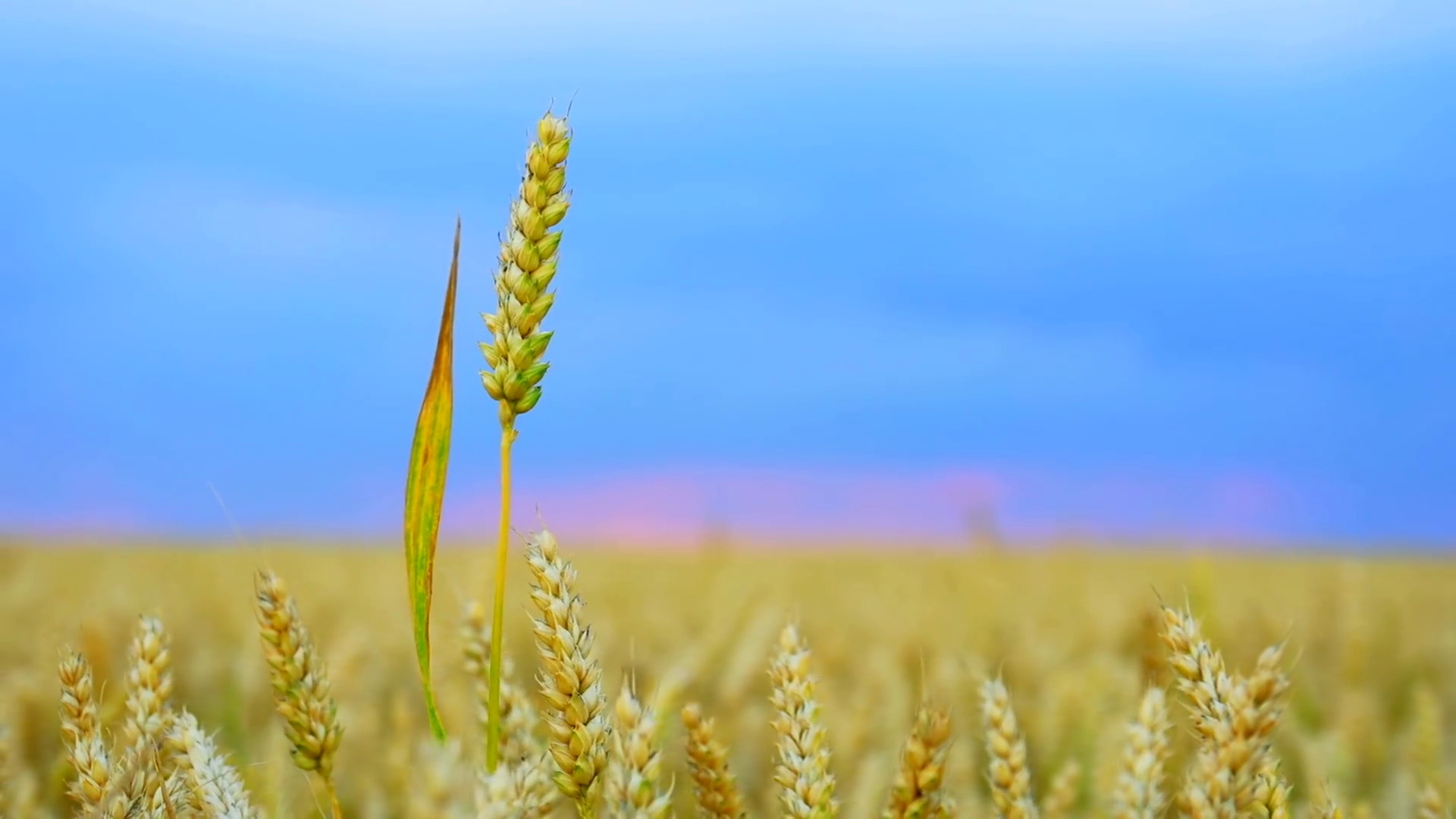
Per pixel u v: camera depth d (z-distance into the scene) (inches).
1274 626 95.1
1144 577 157.2
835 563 229.6
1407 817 48.5
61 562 188.1
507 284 36.7
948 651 81.0
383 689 71.7
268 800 44.4
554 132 36.9
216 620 106.0
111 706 42.8
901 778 37.9
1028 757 58.0
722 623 94.7
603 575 183.9
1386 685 82.0
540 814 37.4
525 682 66.5
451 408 37.9
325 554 190.4
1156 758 40.0
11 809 43.6
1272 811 36.4
